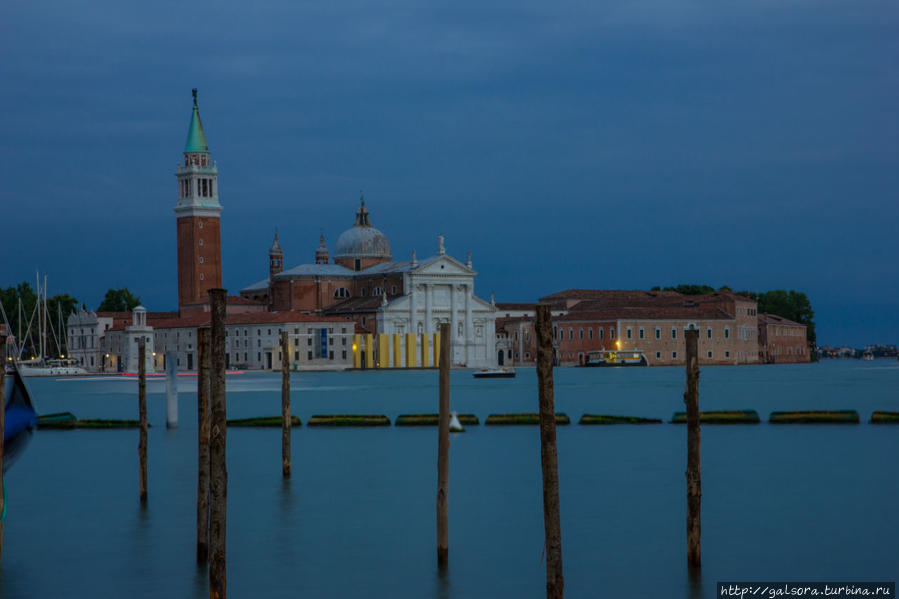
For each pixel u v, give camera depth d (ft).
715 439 269.85
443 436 143.23
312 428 303.07
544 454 114.01
